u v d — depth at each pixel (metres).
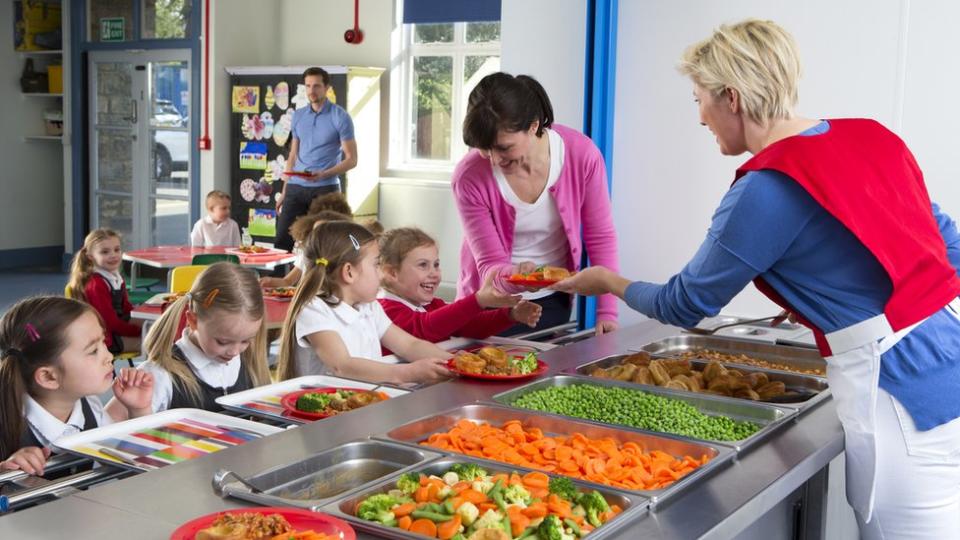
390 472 1.78
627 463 1.79
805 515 2.14
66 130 10.13
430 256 3.27
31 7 10.24
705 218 3.65
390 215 9.00
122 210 9.99
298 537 1.27
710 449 1.86
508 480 1.62
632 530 1.45
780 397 2.45
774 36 1.88
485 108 2.66
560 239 3.19
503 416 2.10
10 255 10.53
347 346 2.79
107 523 1.39
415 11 8.41
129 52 9.69
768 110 1.89
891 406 1.85
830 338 1.88
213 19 9.00
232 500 1.50
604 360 2.71
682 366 2.62
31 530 1.35
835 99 3.37
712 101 1.96
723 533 1.49
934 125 3.22
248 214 9.12
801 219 1.81
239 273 2.50
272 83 8.83
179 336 3.30
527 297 3.37
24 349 2.13
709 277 1.91
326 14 9.27
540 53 3.88
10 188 10.48
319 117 8.21
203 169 9.20
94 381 2.19
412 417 2.02
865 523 1.99
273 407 2.21
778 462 1.80
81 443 1.89
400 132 9.09
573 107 3.84
